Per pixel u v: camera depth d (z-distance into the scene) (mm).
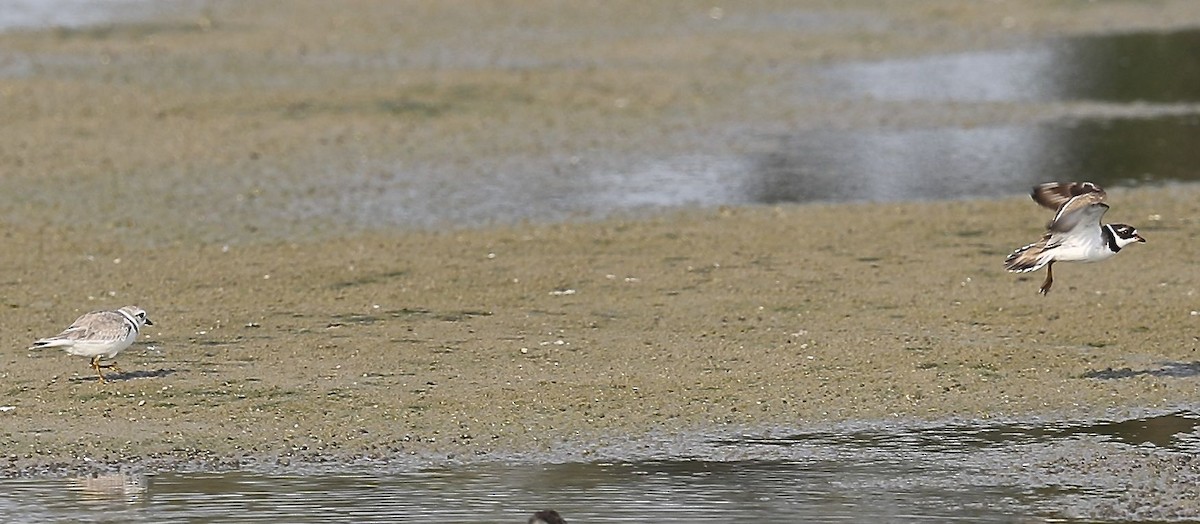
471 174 93688
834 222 82438
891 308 66500
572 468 48875
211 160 95500
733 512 44781
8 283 70812
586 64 128500
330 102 111938
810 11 153250
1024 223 81875
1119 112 112500
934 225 81625
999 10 153625
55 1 160375
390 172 93688
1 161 94188
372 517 44469
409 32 142125
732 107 113875
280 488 47062
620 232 80562
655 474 48188
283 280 71188
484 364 59188
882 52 135875
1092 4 155500
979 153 100250
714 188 91125
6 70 122562
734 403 54688
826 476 47875
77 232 80062
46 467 48875
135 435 51719
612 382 56906
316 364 59125
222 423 52875
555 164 96625
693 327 64000
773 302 67562
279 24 146125
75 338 55688
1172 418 52875
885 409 54062
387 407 54375
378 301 67812
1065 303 66688
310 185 90375
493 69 125250
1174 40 139875
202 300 68000
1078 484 46875
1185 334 62062
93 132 101875
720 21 148500
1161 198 86875
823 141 104062
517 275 72062
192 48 133750
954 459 49250
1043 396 55188
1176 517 44125
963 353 59938
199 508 45281
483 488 47031
